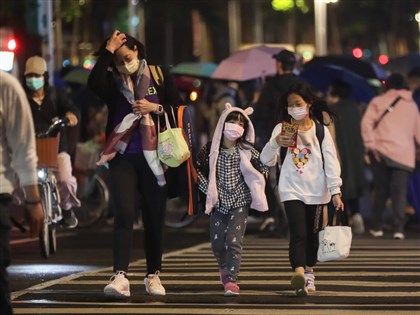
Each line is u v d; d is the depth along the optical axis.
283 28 120.12
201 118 45.84
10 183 13.88
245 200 18.59
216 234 18.83
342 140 30.97
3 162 13.81
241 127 18.34
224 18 111.75
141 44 18.17
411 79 33.12
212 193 18.48
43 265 24.47
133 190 18.03
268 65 38.88
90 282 20.50
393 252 26.09
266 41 122.56
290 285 19.84
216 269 22.64
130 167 18.09
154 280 18.53
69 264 24.67
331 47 113.62
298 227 18.44
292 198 18.47
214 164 18.55
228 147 18.62
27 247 28.86
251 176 18.53
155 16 99.31
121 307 17.38
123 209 17.91
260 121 28.62
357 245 28.27
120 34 17.95
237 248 18.53
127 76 18.08
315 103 18.69
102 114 36.69
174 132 17.91
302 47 112.06
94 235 33.09
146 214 18.39
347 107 32.84
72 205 26.59
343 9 110.06
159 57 108.75
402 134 30.78
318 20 92.12
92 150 35.56
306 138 18.56
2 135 13.80
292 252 18.44
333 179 18.44
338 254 18.17
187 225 34.94
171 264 23.72
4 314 13.82
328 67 37.88
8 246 13.80
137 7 87.12
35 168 13.75
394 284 20.00
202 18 104.44
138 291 19.05
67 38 75.62
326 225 18.73
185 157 17.92
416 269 22.30
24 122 13.71
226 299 18.14
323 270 22.14
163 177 18.03
